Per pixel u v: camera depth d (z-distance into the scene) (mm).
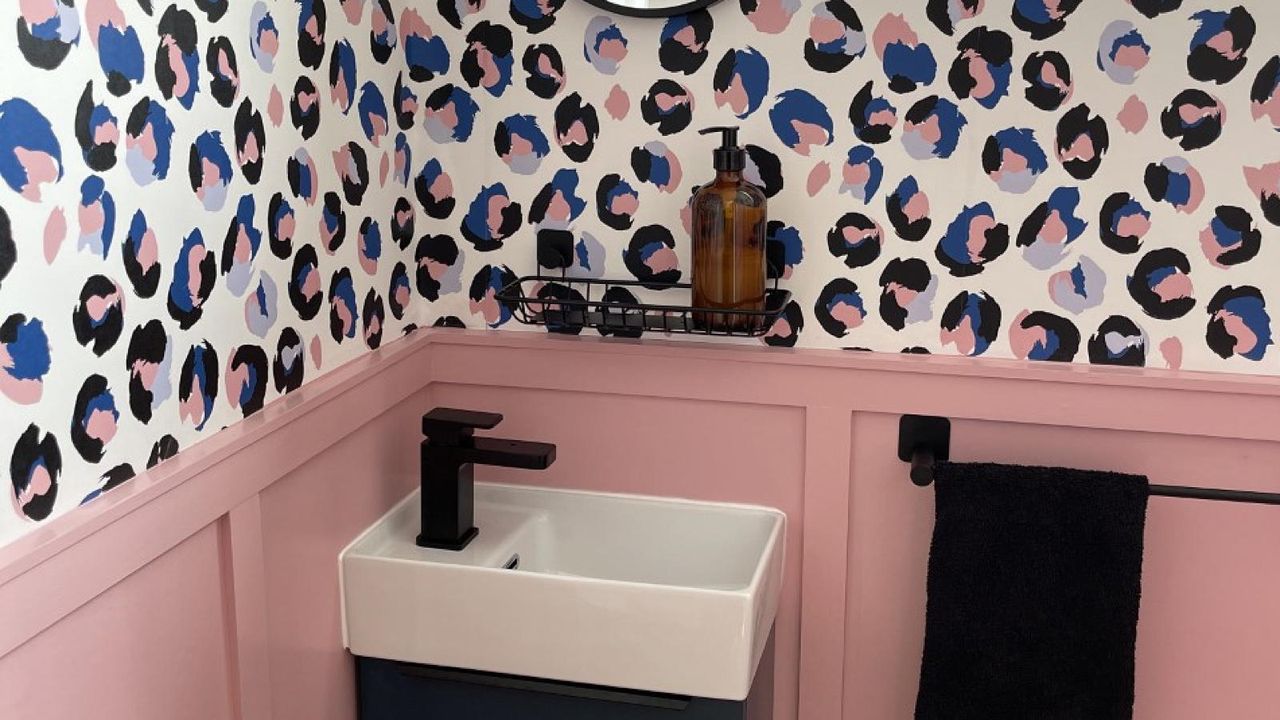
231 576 1354
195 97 1274
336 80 1578
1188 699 1719
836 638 1808
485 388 1856
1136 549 1604
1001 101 1621
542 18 1737
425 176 1823
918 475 1617
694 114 1716
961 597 1662
